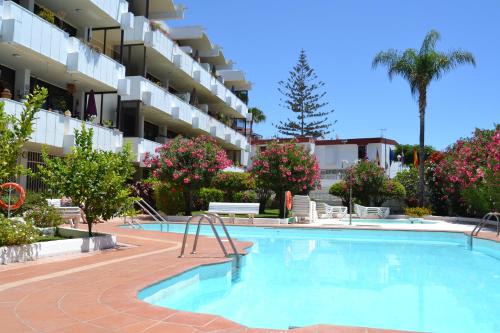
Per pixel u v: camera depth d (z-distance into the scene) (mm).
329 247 14945
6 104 14930
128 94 22438
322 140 46531
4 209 11039
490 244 13789
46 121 17047
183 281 7781
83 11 20984
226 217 21781
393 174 46469
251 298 7453
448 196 28562
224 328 4520
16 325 4578
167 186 22844
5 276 7191
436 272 10312
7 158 9203
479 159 23312
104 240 11000
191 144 22422
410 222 25766
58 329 4457
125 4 23312
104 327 4527
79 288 6312
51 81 20547
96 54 20141
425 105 31172
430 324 6047
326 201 37781
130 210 11344
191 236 14414
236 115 45094
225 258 9352
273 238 17672
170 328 4508
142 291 6348
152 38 25016
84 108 22344
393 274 10000
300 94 59031
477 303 7293
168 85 33062
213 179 23203
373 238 18141
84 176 10562
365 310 6750
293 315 6418
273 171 23359
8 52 16625
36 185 18172
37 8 19703
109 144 21312
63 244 9727
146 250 10727
